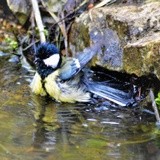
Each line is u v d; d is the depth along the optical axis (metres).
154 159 7.78
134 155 7.90
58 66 10.30
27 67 11.56
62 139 8.43
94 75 10.90
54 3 12.43
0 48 12.26
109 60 10.56
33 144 8.18
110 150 8.05
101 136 8.59
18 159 7.66
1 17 13.09
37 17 12.04
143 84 9.97
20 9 12.73
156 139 8.47
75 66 10.22
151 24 10.19
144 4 11.05
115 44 10.56
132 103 9.82
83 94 10.09
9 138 8.38
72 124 9.06
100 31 10.96
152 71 9.48
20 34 12.66
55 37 12.12
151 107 9.51
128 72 9.92
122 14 10.69
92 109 9.75
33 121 9.12
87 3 12.21
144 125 9.02
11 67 11.54
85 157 7.79
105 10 11.08
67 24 12.10
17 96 10.18
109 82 10.56
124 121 9.20
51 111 9.62
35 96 10.26
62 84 10.11
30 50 12.15
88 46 11.20
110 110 9.68
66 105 9.97
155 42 9.37
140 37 10.17
